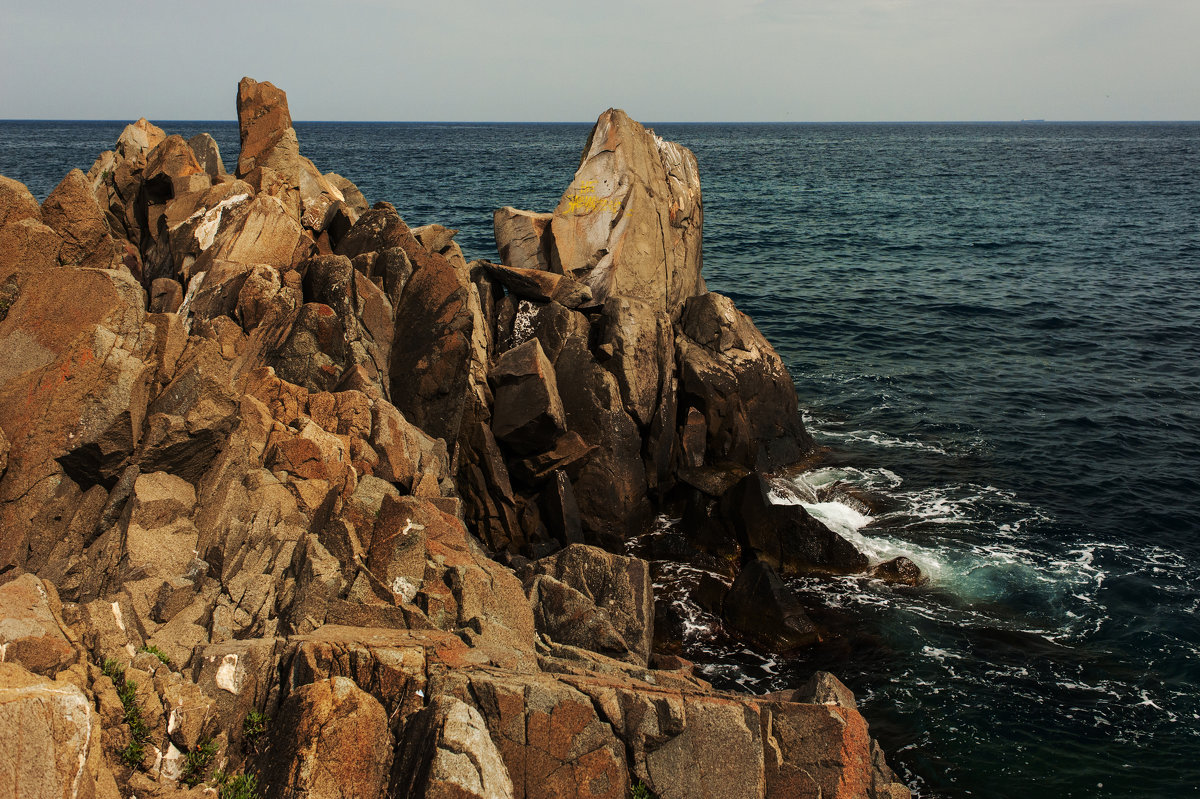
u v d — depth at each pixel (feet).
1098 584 63.52
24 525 37.40
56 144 512.63
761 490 66.49
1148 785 44.42
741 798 34.88
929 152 642.63
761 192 319.27
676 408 77.71
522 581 53.26
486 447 66.18
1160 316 135.85
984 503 75.97
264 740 33.30
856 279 160.25
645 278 82.43
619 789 34.17
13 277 45.44
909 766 45.65
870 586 62.85
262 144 80.69
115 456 39.14
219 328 55.98
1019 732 48.21
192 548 39.47
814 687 42.04
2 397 38.75
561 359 72.18
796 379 107.45
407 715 33.55
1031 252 190.80
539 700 34.19
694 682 41.50
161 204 75.36
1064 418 95.55
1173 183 361.92
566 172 379.55
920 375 109.19
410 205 242.78
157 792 29.96
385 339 62.59
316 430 47.57
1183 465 83.87
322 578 39.32
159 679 31.94
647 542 69.15
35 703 25.22
